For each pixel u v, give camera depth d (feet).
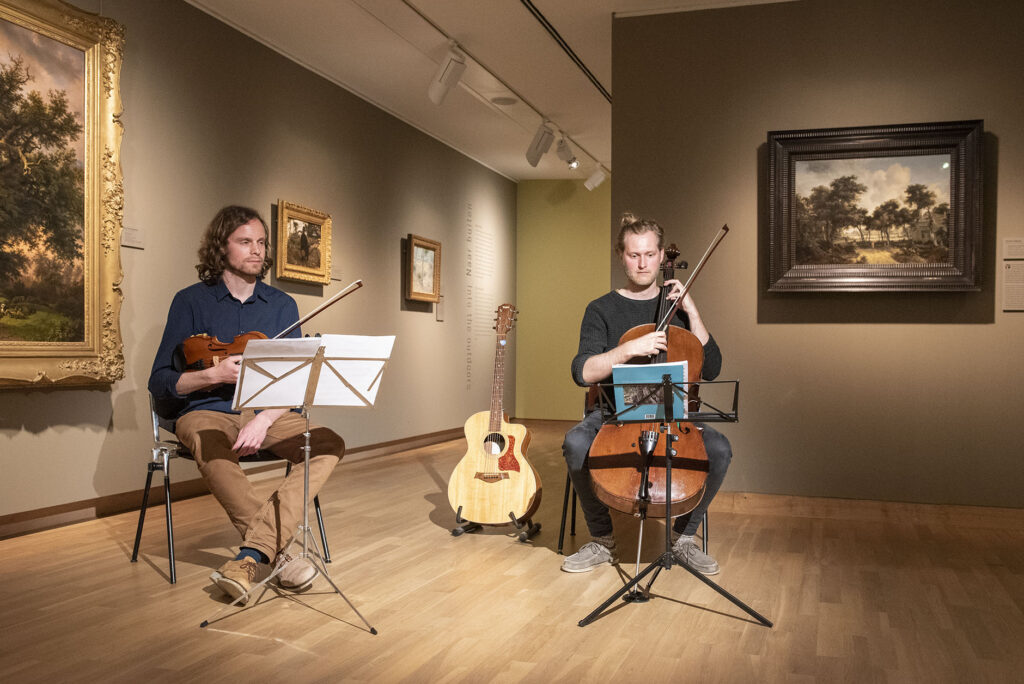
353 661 7.13
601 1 15.25
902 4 13.96
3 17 11.76
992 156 13.57
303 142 18.95
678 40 15.08
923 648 7.52
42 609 8.57
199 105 15.75
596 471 9.01
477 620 8.25
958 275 13.41
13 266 11.94
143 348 14.43
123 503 13.97
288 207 18.03
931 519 13.62
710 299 14.75
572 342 32.12
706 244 14.83
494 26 16.90
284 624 8.11
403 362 23.47
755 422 14.49
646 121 15.20
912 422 13.83
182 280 15.33
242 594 8.56
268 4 15.87
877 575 10.10
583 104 22.25
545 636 7.79
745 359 14.56
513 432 12.03
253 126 17.29
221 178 16.34
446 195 26.30
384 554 10.96
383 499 15.20
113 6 13.76
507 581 9.66
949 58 13.76
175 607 8.65
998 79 13.56
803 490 14.28
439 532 12.32
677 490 8.80
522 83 20.52
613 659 7.20
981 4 13.64
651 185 15.14
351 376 8.40
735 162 14.71
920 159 13.60
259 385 7.97
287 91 18.39
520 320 32.73
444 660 7.16
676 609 8.64
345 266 20.66
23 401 12.26
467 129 24.82
